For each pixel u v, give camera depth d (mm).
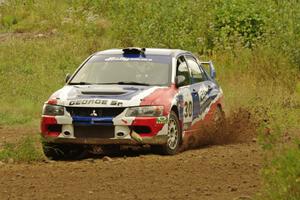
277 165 16938
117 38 63188
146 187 20656
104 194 19719
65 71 56188
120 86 28281
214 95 32188
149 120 26844
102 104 26844
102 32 66812
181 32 58250
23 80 53000
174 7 60625
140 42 58906
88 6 72375
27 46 61906
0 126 39875
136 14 62688
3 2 75438
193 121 30000
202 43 57969
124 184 21125
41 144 30688
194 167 24031
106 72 29297
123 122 26688
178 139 28312
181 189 20344
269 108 40969
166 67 29344
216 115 32188
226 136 31500
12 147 26812
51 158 28031
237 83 49812
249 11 59375
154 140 26969
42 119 27547
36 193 19938
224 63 54188
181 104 28672
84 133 26969
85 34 66500
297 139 18141
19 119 41406
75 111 27031
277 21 54812
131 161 25672
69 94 27609
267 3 60531
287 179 16516
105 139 26844
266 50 52875
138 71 29172
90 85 28656
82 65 29906
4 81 52250
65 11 72188
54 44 63031
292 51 51969
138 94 27344
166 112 27312
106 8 71375
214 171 23219
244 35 58156
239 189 20234
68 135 27078
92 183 21328
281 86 49812
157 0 61938
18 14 72875
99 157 28344
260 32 58500
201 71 32156
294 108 42688
